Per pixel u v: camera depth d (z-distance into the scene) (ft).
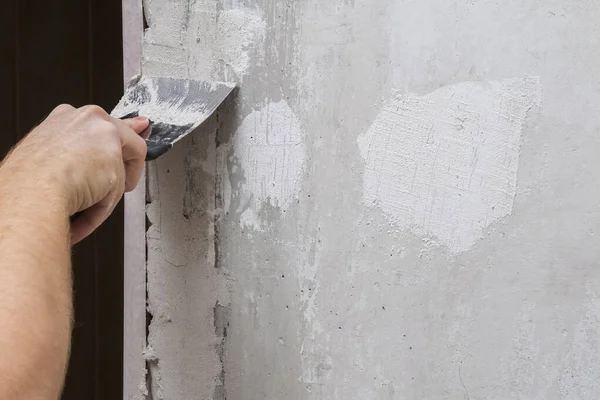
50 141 2.51
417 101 3.25
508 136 3.06
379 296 3.47
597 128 2.89
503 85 3.05
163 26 4.09
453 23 3.12
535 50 2.96
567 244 2.99
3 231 2.07
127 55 4.28
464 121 3.15
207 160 4.00
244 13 3.74
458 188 3.20
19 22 7.29
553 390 3.08
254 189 3.83
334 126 3.51
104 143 2.66
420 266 3.34
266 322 3.88
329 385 3.67
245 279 3.93
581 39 2.87
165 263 4.25
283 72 3.64
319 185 3.59
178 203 4.14
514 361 3.14
